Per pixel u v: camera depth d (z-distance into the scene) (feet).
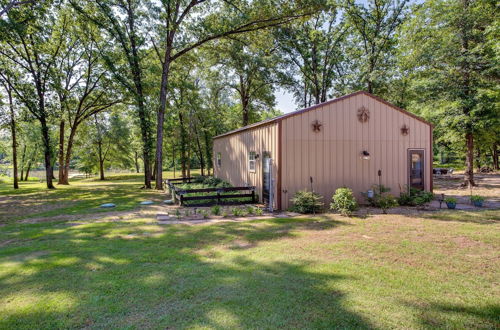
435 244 16.78
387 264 13.66
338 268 13.16
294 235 19.27
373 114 32.19
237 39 55.47
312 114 30.04
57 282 11.98
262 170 33.91
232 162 47.50
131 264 14.06
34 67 59.11
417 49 47.70
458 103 43.70
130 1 50.67
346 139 31.19
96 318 9.21
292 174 29.43
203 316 9.20
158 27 50.70
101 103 68.54
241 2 47.91
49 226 23.66
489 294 10.59
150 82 56.65
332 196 30.63
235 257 14.93
